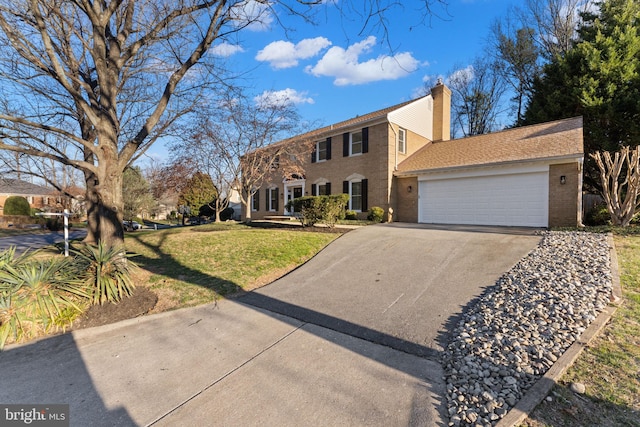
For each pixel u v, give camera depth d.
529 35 22.27
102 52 5.79
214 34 5.91
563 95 15.02
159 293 5.50
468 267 6.03
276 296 5.41
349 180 16.88
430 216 14.30
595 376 2.58
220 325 4.29
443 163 14.02
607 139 13.57
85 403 2.65
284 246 8.60
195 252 8.32
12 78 6.68
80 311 4.45
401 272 6.13
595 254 5.92
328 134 17.91
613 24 15.05
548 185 10.78
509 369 2.77
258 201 22.91
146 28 6.73
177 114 7.93
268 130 12.86
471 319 3.90
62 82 5.19
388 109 17.94
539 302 4.02
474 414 2.29
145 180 27.00
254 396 2.69
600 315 3.59
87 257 5.06
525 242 7.48
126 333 4.08
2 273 4.20
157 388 2.85
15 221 23.62
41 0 5.31
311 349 3.53
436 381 2.81
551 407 2.28
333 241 9.40
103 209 5.66
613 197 9.76
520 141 13.00
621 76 13.13
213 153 12.78
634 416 2.15
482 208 12.53
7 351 3.63
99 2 5.83
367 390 2.72
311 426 2.30
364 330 3.96
